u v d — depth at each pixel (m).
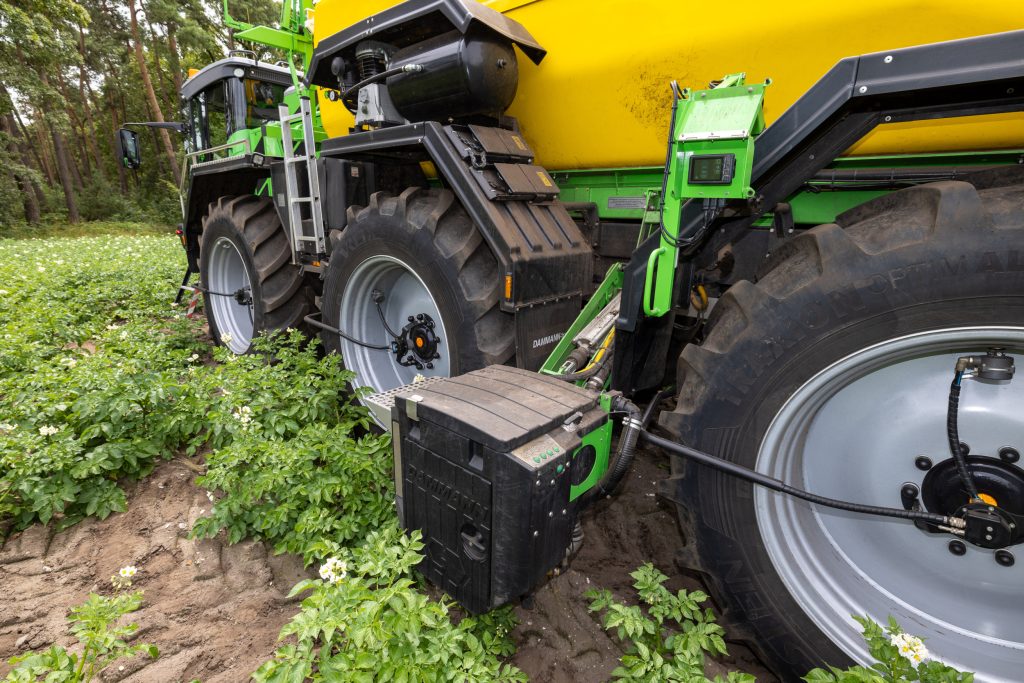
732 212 1.97
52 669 1.63
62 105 24.56
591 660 2.07
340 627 1.57
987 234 1.39
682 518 1.91
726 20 2.12
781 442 1.74
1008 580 1.62
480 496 1.66
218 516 2.51
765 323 1.66
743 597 1.84
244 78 5.00
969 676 1.45
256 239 4.30
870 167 2.19
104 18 33.00
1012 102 1.52
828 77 1.60
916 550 1.74
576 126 2.79
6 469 2.76
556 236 2.68
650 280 1.94
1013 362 1.48
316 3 3.45
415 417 1.82
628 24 2.38
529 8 2.71
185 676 1.95
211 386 3.45
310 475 2.60
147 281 8.09
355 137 3.06
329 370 3.45
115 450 2.89
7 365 4.13
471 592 1.82
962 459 1.55
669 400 3.00
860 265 1.53
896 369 1.67
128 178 40.25
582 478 1.90
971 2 1.65
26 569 2.46
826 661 1.76
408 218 2.86
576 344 2.46
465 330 2.66
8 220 26.05
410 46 2.78
